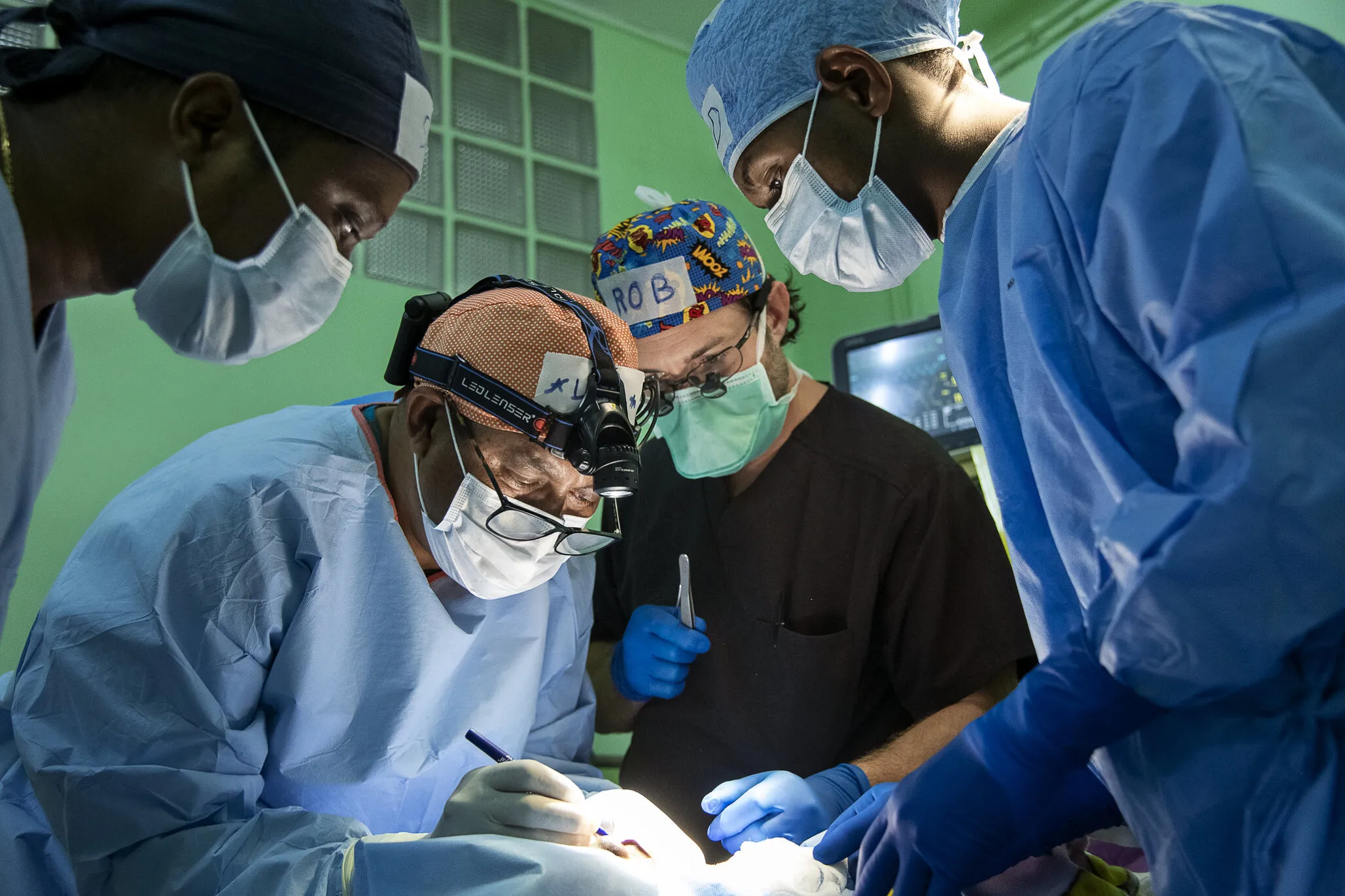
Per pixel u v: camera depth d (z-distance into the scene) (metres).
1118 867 1.34
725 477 1.96
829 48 1.23
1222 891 0.87
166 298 1.12
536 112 3.25
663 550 1.98
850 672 1.76
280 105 1.11
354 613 1.46
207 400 2.53
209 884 1.22
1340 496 0.76
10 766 1.44
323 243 1.15
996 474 1.15
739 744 1.78
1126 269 0.92
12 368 0.92
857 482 1.85
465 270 2.97
